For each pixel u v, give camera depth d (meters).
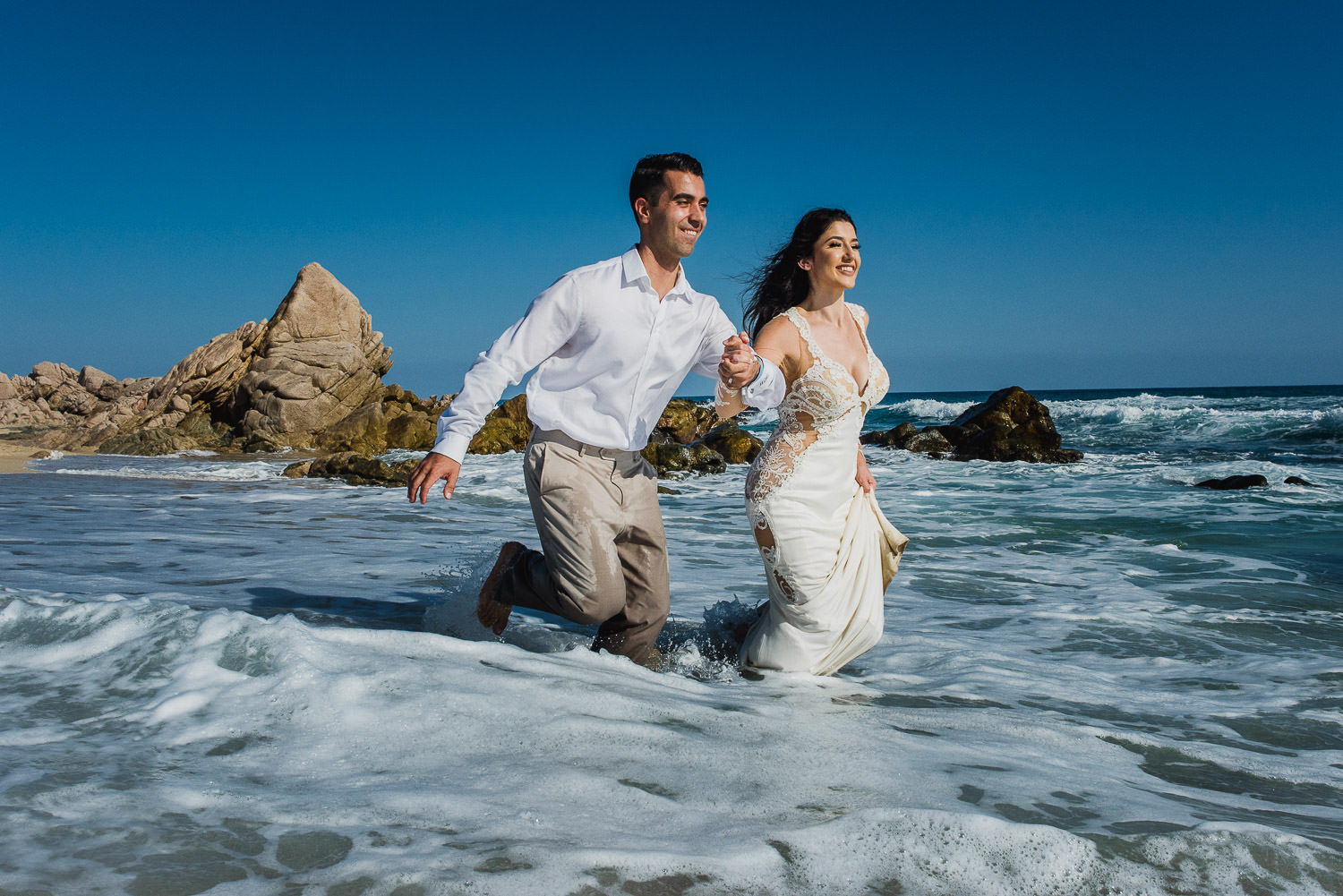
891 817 1.90
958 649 3.99
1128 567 6.50
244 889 1.48
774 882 1.63
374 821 1.76
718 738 2.42
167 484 12.49
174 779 1.92
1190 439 25.53
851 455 3.48
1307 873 1.81
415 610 4.18
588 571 3.12
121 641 2.82
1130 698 3.32
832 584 3.41
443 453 2.94
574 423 3.13
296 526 8.05
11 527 7.21
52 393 34.09
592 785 2.00
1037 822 2.00
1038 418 18.59
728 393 3.15
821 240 3.47
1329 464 17.12
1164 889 1.72
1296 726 3.02
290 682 2.48
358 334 24.50
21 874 1.49
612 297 3.05
